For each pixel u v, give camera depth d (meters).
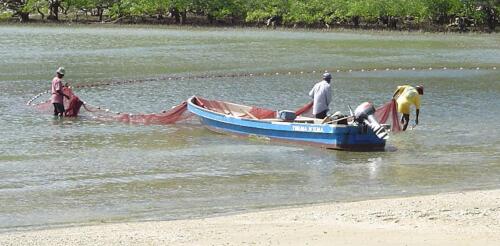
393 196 25.78
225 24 125.56
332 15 124.25
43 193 25.88
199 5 124.94
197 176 28.50
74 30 106.81
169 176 28.44
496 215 22.12
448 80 61.38
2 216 23.09
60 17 128.00
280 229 20.70
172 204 24.58
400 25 127.44
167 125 39.31
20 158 31.27
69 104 41.28
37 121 40.00
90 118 40.97
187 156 31.97
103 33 102.00
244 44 88.19
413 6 124.00
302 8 125.06
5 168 29.45
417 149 33.66
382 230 20.50
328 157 31.91
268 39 96.38
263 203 24.77
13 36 93.31
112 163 30.55
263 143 34.78
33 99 47.41
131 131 37.59
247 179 28.11
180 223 21.72
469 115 43.22
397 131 37.66
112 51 77.06
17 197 25.31
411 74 65.44
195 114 38.88
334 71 66.25
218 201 25.00
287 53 79.19
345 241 19.41
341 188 26.86
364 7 122.62
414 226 20.92
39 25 115.88
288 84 56.81
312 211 23.05
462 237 19.77
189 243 19.33
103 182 27.45
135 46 82.88
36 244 19.44
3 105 44.88
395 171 29.48
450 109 45.38
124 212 23.59
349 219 21.80
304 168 29.94
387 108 37.34
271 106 46.62
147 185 27.09
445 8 126.06
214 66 66.62
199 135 36.69
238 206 24.36
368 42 96.44
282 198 25.41
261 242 19.31
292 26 124.50
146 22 125.19
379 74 64.88
